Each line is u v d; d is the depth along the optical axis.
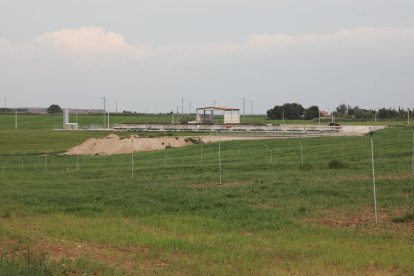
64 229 15.74
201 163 45.81
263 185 26.00
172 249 12.96
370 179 27.47
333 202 20.47
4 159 54.84
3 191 26.17
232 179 29.83
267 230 15.60
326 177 29.30
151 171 38.28
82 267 10.83
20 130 111.88
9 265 10.23
